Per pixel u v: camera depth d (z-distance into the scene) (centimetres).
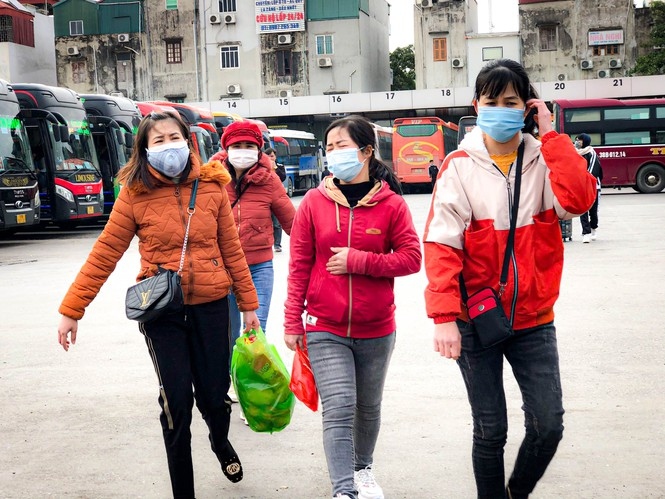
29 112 2117
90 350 784
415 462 472
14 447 512
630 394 591
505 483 397
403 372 669
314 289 399
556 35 5850
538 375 346
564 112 3562
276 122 5641
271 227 599
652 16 5559
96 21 6162
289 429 546
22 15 6166
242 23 5978
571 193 333
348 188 405
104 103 2595
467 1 6006
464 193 346
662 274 1173
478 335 345
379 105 5272
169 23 6075
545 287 346
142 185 404
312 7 5875
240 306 445
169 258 409
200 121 3209
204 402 423
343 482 374
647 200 2980
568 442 496
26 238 2227
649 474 445
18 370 711
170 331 406
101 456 494
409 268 393
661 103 3500
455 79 5944
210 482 454
